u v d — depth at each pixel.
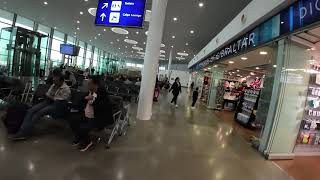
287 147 4.52
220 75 11.31
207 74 13.89
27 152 3.13
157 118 6.91
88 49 24.61
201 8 8.11
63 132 4.16
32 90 5.80
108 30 14.05
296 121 4.55
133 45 20.05
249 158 4.25
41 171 2.67
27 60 8.48
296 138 4.61
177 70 36.28
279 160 4.36
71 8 10.05
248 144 5.20
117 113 4.10
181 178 3.00
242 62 9.11
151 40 6.38
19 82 5.66
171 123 6.45
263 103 5.01
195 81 19.19
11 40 8.12
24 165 2.75
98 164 3.07
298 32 3.76
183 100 14.21
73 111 4.06
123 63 38.44
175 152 4.00
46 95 4.04
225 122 7.91
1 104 5.39
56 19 12.81
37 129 4.15
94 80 3.65
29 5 10.45
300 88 4.49
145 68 6.45
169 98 13.95
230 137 5.70
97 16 5.23
